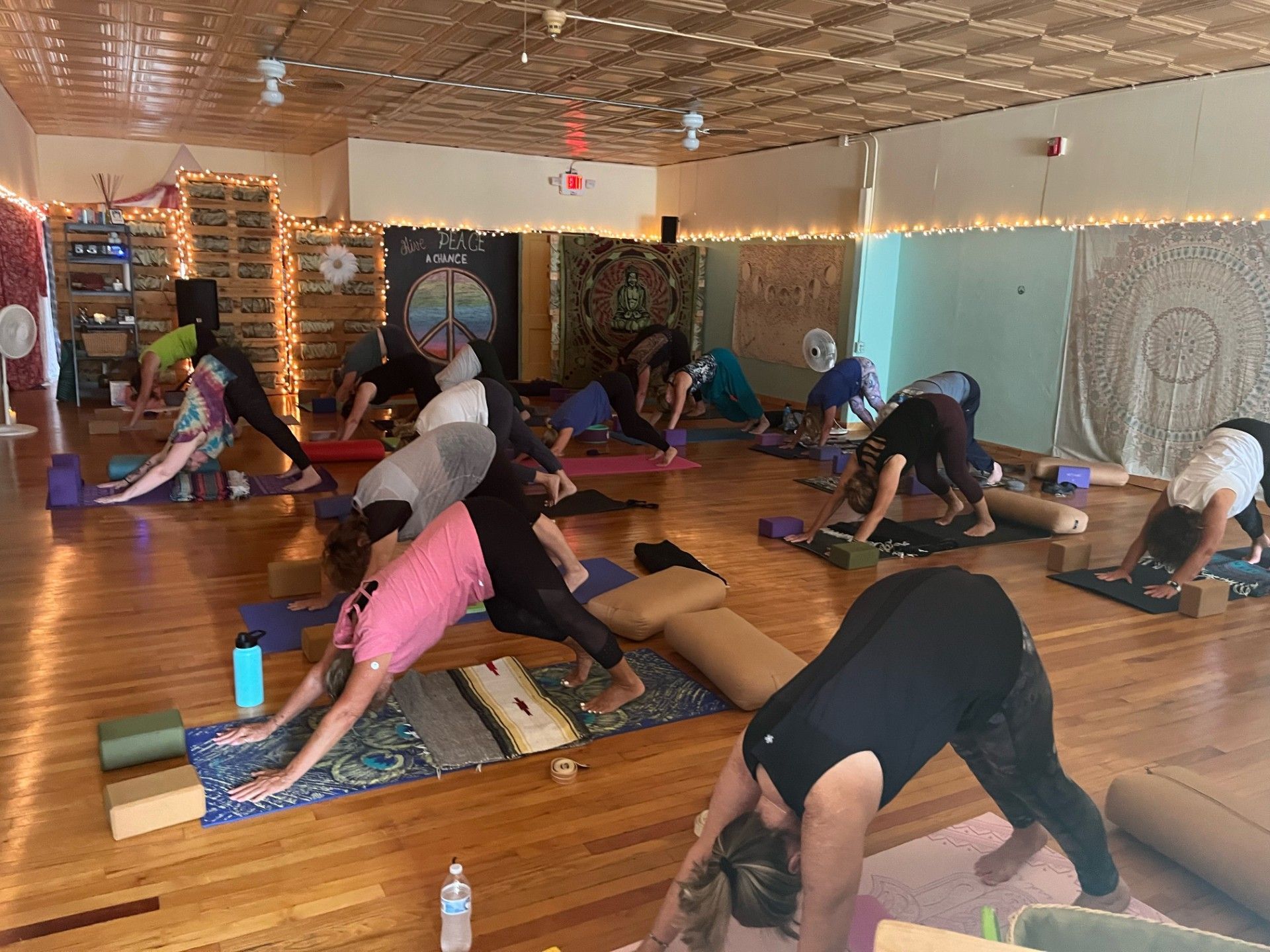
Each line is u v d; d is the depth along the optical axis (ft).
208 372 18.60
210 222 32.32
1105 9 16.63
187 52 22.13
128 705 10.01
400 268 35.22
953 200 27.73
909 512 19.97
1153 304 22.82
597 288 36.76
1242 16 16.71
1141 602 14.17
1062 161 24.56
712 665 10.62
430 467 11.35
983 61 20.63
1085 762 9.40
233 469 21.35
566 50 21.06
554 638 9.72
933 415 16.39
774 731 5.27
